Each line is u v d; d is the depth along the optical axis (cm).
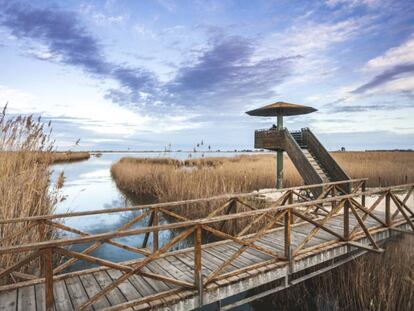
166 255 504
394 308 491
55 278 413
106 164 4575
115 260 782
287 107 1138
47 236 710
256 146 1319
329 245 534
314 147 1210
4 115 623
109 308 326
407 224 704
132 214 1267
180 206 1143
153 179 1608
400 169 1872
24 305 349
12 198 540
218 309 409
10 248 263
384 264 574
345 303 549
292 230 660
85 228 1066
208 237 955
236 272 421
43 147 693
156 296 354
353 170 1812
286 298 585
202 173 1477
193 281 405
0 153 618
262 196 1166
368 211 605
